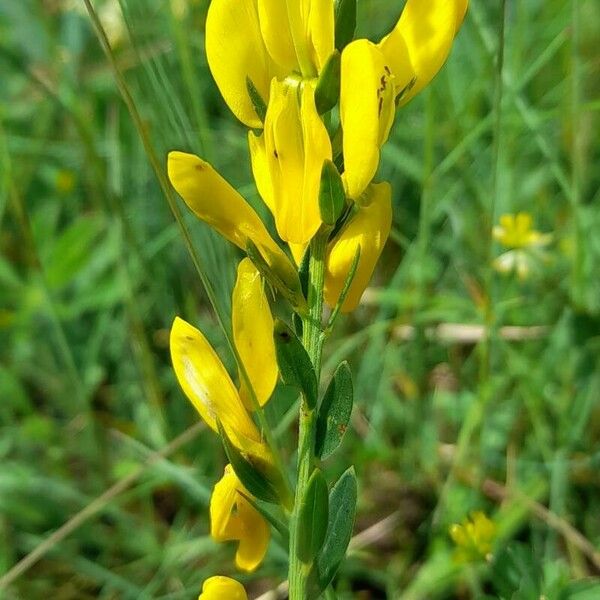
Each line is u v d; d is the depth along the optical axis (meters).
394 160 0.18
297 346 0.08
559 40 0.15
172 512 0.16
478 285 0.17
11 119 0.21
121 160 0.19
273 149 0.08
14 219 0.20
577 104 0.15
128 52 0.19
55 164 0.21
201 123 0.15
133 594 0.14
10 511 0.15
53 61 0.20
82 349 0.18
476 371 0.16
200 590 0.14
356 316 0.18
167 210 0.19
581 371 0.15
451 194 0.17
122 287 0.18
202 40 0.19
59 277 0.18
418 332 0.16
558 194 0.18
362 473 0.15
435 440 0.15
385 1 0.21
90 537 0.15
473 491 0.14
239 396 0.08
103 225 0.19
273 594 0.13
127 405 0.18
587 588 0.11
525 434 0.16
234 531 0.09
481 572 0.13
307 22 0.08
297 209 0.08
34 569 0.15
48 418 0.18
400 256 0.19
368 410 0.17
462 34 0.18
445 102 0.18
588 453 0.15
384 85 0.07
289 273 0.08
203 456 0.16
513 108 0.16
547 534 0.14
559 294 0.16
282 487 0.08
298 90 0.08
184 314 0.18
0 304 0.19
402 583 0.14
